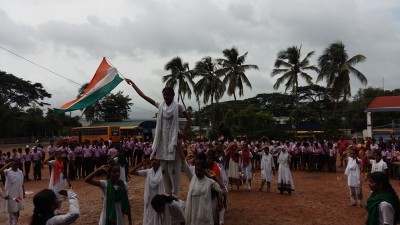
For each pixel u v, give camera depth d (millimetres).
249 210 11961
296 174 21656
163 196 6062
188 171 6992
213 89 45312
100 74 7809
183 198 13586
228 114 39375
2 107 59875
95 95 7539
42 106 85062
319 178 19938
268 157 15906
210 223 6570
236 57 44344
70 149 20125
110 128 39562
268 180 15742
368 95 65062
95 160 20625
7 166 9492
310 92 71375
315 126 46000
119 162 10469
